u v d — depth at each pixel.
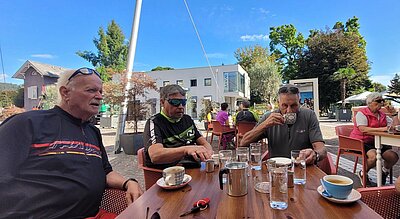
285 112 2.07
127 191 1.48
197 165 1.77
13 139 1.25
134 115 6.81
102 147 1.71
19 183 1.19
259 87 31.73
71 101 1.49
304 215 0.88
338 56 25.77
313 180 1.31
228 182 1.12
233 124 6.75
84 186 1.35
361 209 0.93
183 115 2.32
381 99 3.22
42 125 1.36
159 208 0.99
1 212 1.14
